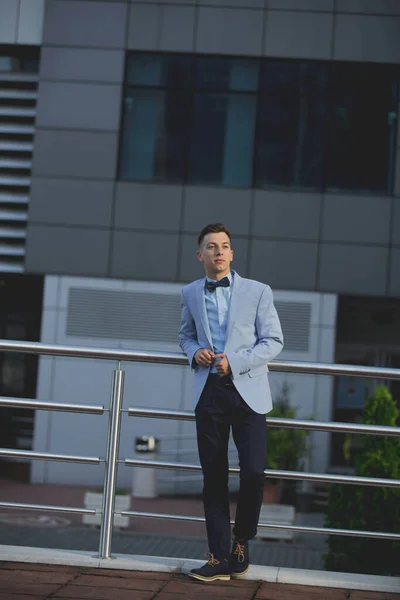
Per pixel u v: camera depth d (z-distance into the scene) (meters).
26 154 18.44
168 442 17.67
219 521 5.18
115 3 18.00
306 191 17.61
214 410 5.07
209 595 4.80
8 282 19.53
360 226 17.50
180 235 17.66
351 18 17.73
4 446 19.97
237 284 5.20
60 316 17.64
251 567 5.32
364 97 17.67
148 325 17.58
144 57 18.00
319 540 13.84
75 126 17.89
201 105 17.84
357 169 17.61
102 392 17.64
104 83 17.89
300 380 17.39
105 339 17.62
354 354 19.47
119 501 13.70
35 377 20.45
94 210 17.77
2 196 18.36
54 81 17.95
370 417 9.26
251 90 17.80
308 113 17.73
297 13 17.81
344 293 17.47
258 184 17.72
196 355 5.07
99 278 17.69
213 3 17.89
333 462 19.09
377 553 8.70
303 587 5.08
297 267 17.52
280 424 5.26
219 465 5.16
